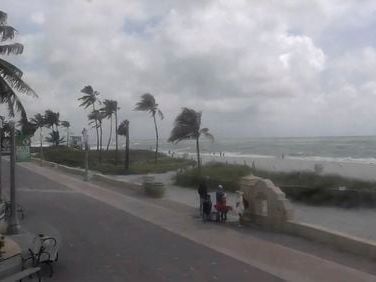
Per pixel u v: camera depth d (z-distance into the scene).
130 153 85.94
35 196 27.31
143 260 12.33
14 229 15.62
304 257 12.27
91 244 14.28
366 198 28.78
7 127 19.31
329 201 29.45
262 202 16.73
